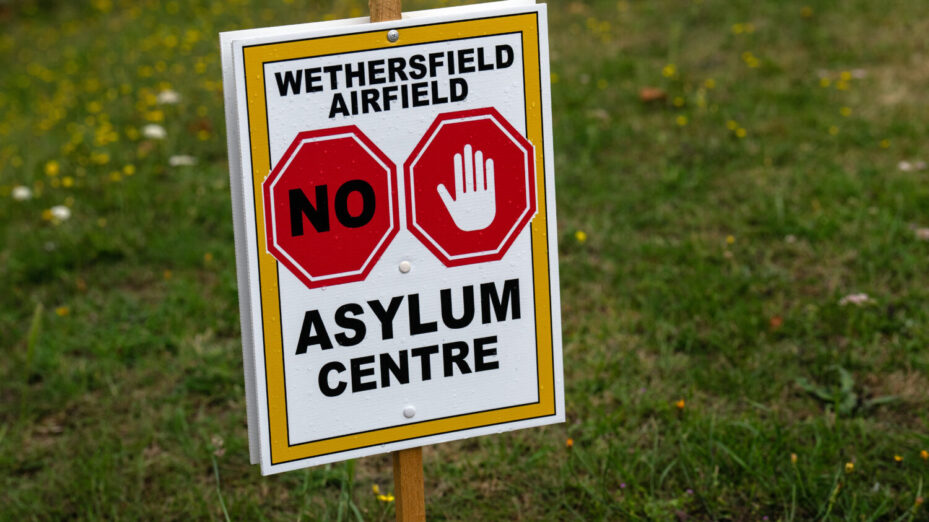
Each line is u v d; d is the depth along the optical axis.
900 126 6.14
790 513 3.04
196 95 7.67
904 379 3.72
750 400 3.63
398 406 2.18
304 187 2.05
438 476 3.38
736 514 3.05
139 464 3.44
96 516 3.22
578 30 8.69
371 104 2.06
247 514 3.20
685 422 3.46
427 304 2.16
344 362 2.13
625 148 6.28
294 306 2.08
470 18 2.08
